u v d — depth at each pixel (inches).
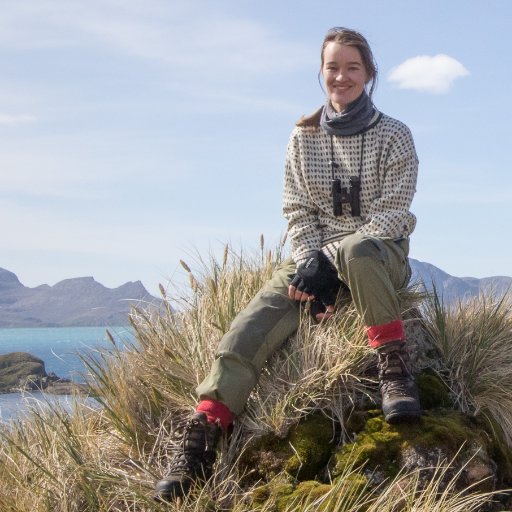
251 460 142.3
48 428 163.9
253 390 152.3
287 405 146.4
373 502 128.6
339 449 139.8
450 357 164.9
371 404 147.4
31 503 138.7
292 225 165.0
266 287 158.7
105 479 140.3
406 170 156.0
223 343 147.1
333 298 156.3
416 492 127.0
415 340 163.5
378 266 142.6
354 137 159.0
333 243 158.9
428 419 140.6
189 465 137.3
